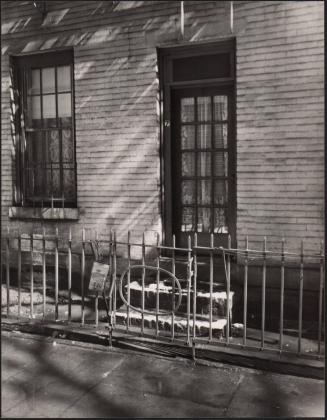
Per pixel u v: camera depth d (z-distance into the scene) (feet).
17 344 16.81
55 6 23.65
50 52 24.36
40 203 25.16
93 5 22.75
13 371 14.82
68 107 24.52
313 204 19.43
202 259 21.71
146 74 21.90
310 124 19.33
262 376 14.29
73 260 23.77
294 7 19.30
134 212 22.43
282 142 19.80
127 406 12.75
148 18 21.70
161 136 22.20
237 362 15.12
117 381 14.15
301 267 14.42
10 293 22.08
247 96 20.26
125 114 22.40
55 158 24.97
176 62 22.06
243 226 20.56
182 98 22.41
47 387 13.82
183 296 18.33
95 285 16.71
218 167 22.09
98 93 22.91
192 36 20.92
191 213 22.57
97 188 23.15
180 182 22.66
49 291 22.38
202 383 13.97
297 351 15.57
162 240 22.31
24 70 25.23
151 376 14.44
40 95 25.08
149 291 18.98
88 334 17.02
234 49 20.89
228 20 20.29
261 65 19.94
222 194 22.07
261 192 20.21
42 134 25.20
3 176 25.29
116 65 22.45
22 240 24.90
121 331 16.44
